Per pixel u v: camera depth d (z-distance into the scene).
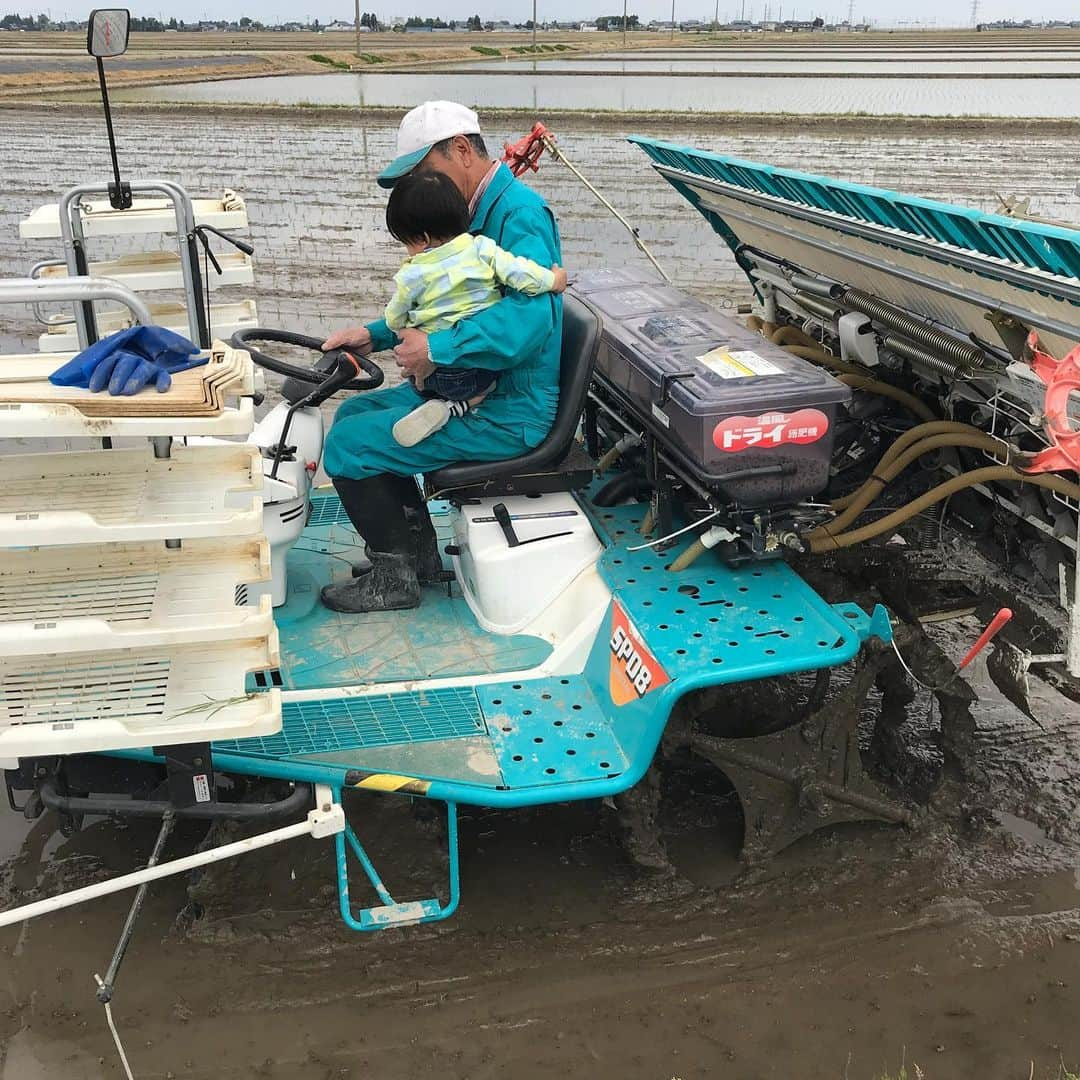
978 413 3.70
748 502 3.28
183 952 3.13
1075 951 3.12
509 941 3.17
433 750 3.07
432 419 3.44
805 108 23.78
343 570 3.97
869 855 3.48
